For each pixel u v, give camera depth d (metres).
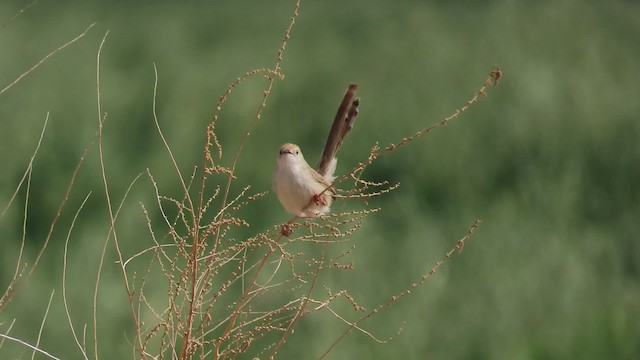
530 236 13.29
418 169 15.80
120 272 11.80
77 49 21.41
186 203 14.11
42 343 10.16
